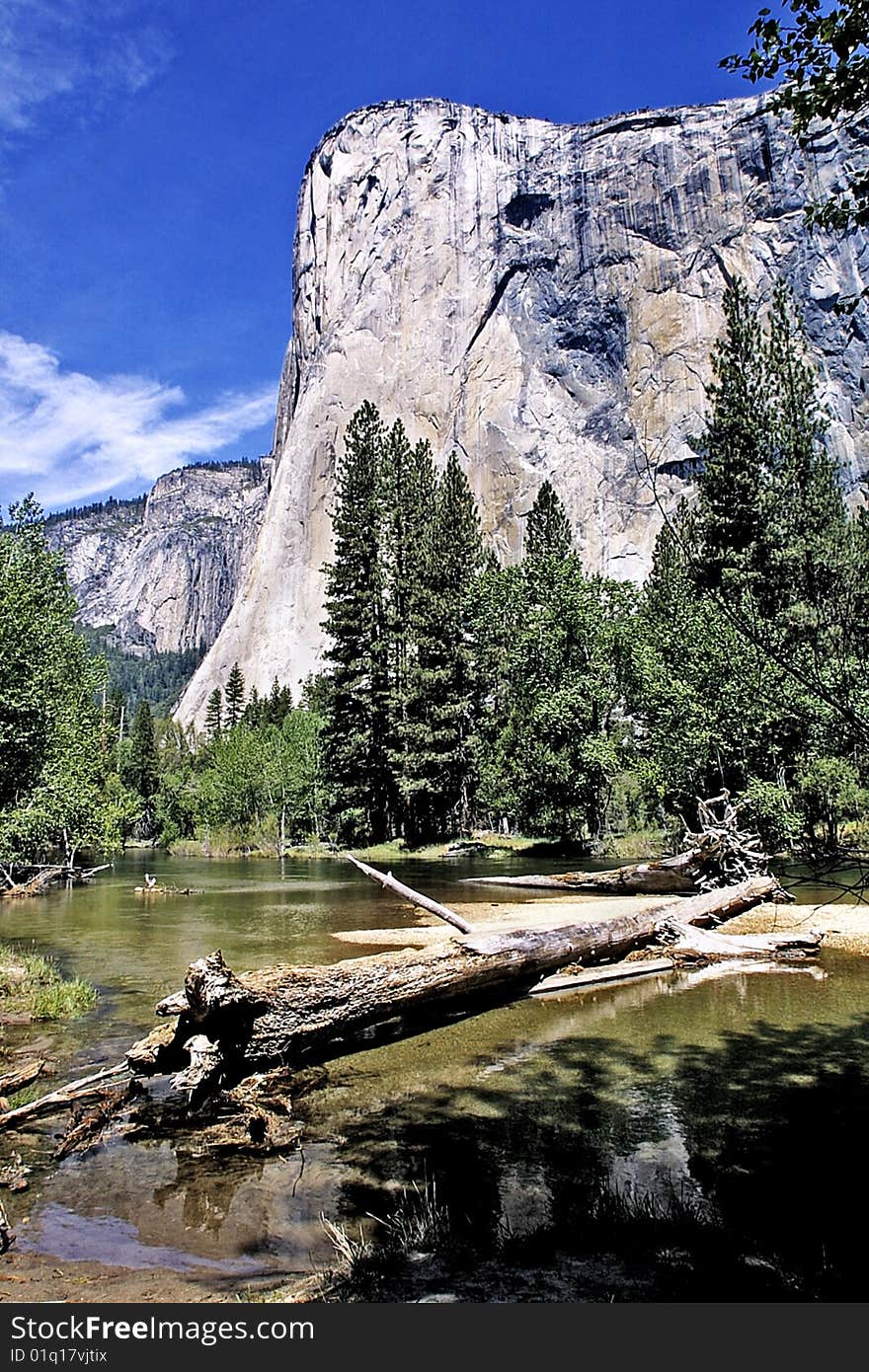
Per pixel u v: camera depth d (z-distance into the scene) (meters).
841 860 3.80
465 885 20.72
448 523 44.09
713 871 15.05
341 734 39.94
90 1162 4.72
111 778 43.56
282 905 17.59
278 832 49.94
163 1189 4.30
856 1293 2.92
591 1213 3.74
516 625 34.91
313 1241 3.68
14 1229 3.86
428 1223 3.71
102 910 17.39
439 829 40.25
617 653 30.02
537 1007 8.40
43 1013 7.86
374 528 41.12
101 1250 3.64
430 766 38.44
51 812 15.99
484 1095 5.64
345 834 41.88
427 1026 7.73
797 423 20.58
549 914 14.37
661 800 26.06
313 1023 6.39
